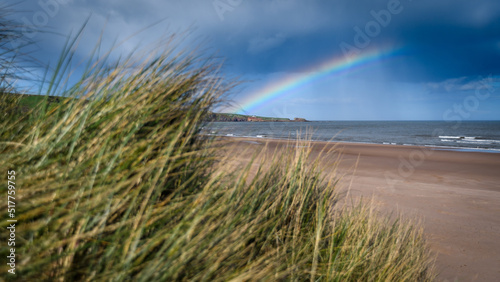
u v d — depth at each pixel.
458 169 12.56
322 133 52.31
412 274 2.68
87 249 0.94
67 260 0.85
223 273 1.21
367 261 2.23
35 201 0.88
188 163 1.58
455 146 26.91
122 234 1.00
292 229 2.11
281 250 1.79
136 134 1.41
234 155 1.89
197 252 1.14
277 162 2.69
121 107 1.30
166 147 1.43
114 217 1.05
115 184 1.07
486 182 9.96
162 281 0.94
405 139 39.53
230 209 1.52
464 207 6.58
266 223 1.79
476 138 40.91
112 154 1.17
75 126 1.17
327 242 2.29
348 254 2.13
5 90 1.86
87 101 1.31
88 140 1.16
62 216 0.92
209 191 1.48
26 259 0.74
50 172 0.98
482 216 5.95
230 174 1.89
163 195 1.38
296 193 2.30
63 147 1.12
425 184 9.10
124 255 0.93
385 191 7.62
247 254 1.65
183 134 1.71
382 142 34.16
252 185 2.00
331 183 3.01
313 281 1.67
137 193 1.09
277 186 2.37
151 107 1.42
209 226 1.30
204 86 1.99
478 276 3.61
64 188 0.94
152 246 1.01
